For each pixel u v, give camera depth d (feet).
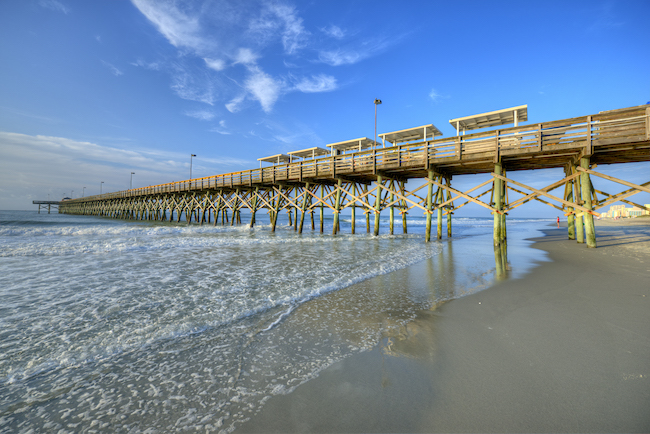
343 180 63.05
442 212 54.54
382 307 15.58
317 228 97.25
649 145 29.35
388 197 70.49
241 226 89.40
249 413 7.25
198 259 30.14
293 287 19.35
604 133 30.17
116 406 7.54
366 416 7.11
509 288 19.16
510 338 11.51
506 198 39.40
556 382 8.39
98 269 24.53
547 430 6.48
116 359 9.98
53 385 8.45
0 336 11.60
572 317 13.58
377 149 50.47
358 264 28.04
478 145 38.22
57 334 11.87
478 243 49.83
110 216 177.88
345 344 11.15
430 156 43.80
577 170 33.53
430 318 13.91
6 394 7.97
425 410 7.30
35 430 6.61
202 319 13.58
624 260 27.32
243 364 9.66
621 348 10.42
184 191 102.99
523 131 34.45
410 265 28.32
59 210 283.18
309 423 6.88
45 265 25.88
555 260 29.43
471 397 7.78
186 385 8.49
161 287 19.11
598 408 7.20
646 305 15.07
